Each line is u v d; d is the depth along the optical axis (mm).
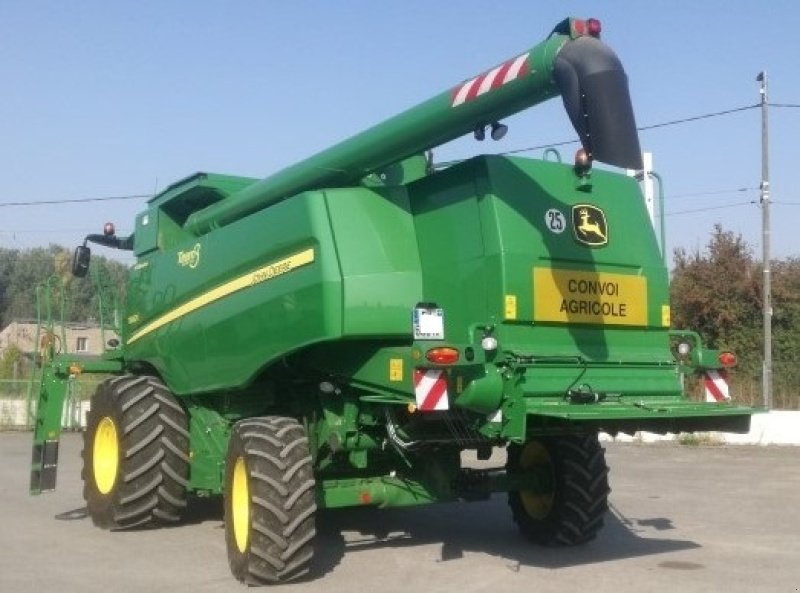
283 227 7676
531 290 7055
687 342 7848
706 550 8617
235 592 6977
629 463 16469
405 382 7059
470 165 7273
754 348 31047
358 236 7367
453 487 8055
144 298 10367
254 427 7395
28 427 24812
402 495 7910
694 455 17859
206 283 8898
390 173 8008
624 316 7574
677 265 32844
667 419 7055
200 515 10391
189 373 9156
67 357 11406
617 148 6148
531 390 6859
